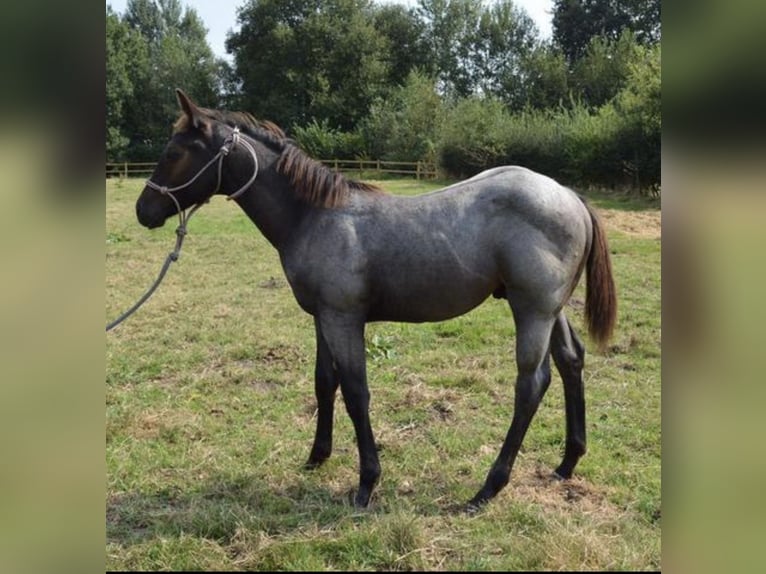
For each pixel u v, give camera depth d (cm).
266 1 3934
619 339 582
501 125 2527
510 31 4541
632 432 402
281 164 316
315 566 270
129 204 1723
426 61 4384
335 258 303
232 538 291
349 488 341
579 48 4397
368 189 322
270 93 3969
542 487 340
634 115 1950
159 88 3919
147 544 287
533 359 305
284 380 497
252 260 989
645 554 273
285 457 376
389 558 273
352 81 3844
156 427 412
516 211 297
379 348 552
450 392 464
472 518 307
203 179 319
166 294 767
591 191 2109
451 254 301
